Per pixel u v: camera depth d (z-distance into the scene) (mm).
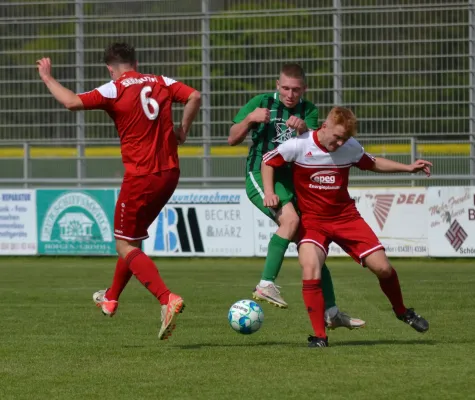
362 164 22109
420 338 23656
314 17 61406
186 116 22219
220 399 15594
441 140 58562
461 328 25812
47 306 32688
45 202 59156
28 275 47719
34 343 22953
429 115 59938
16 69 64500
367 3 61406
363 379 17234
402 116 60281
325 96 61188
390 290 22188
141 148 21531
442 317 28594
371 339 23500
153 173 21484
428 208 54344
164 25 63438
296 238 22578
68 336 24406
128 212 21750
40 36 64688
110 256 59188
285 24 61719
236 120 24219
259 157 24203
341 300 34188
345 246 22078
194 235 57094
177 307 20672
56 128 63656
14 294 37438
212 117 62594
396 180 58531
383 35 60469
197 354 20609
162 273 49094
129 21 63844
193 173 61250
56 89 21188
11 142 62656
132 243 22078
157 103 21672
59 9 64812
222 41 62656
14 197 59625
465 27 59594
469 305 32125
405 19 60219
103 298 23219
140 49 63781
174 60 63375
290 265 54750
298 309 31594
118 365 19188
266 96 24422
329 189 21734
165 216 57531
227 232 56656
